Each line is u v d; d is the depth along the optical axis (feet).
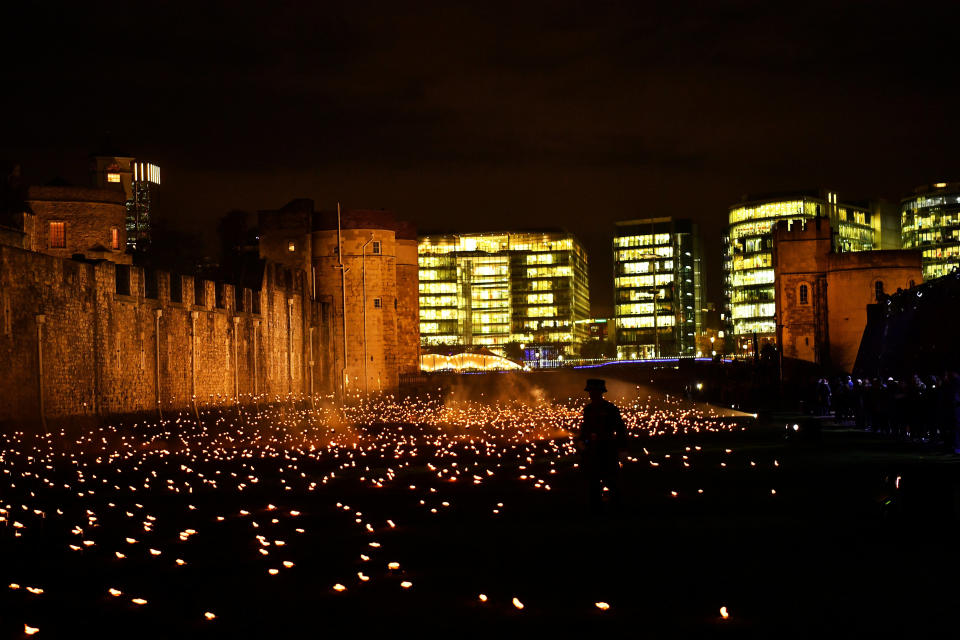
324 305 354.33
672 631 34.83
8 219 223.92
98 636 37.04
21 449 140.26
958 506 52.75
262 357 276.41
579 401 355.56
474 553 51.70
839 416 171.12
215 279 289.53
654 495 74.69
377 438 177.27
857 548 49.73
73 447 154.51
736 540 52.95
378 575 46.78
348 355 369.50
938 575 42.91
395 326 377.09
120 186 517.96
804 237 363.76
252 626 37.70
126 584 47.01
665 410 261.03
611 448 65.10
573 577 44.57
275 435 196.95
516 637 34.83
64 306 169.48
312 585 45.09
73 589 46.19
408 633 35.88
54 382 165.07
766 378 305.53
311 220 376.48
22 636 36.99
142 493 90.79
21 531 66.54
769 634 34.06
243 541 59.36
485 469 104.47
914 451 105.40
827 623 35.27
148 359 201.57
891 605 37.68
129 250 290.35
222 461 129.90
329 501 79.46
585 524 60.70
